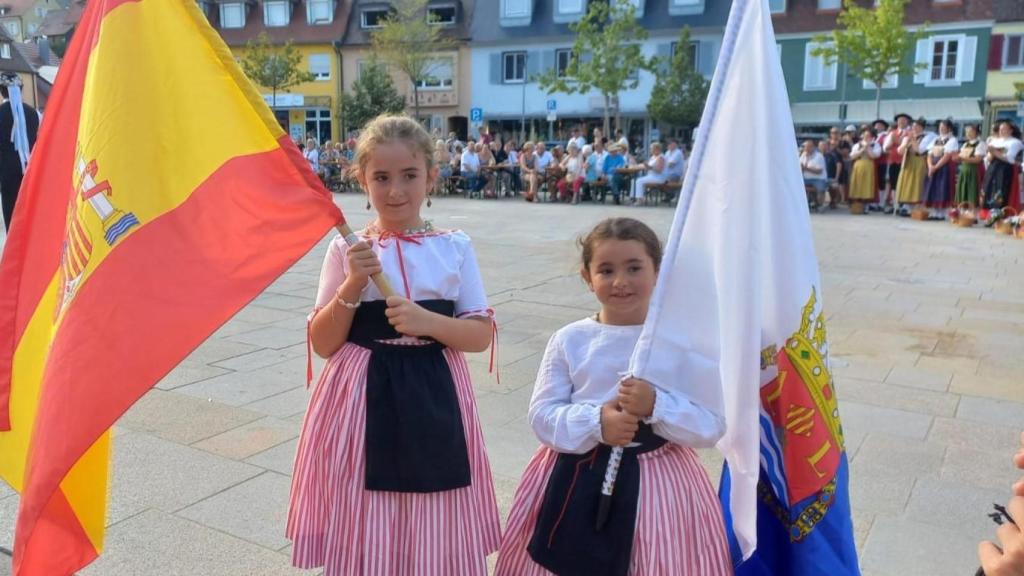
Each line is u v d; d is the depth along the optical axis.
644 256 2.13
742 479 2.09
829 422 2.12
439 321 2.23
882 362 5.62
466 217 15.45
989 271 9.32
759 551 2.23
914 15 31.50
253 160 2.20
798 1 32.94
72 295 2.14
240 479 3.65
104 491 2.34
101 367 2.06
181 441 4.08
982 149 13.91
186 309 2.11
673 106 31.45
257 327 6.50
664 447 2.12
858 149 15.78
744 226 2.04
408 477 2.21
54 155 2.46
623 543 2.05
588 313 7.12
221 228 2.17
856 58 26.64
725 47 2.02
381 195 2.30
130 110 2.16
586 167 18.86
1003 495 3.59
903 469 3.85
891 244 11.52
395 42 35.72
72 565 2.33
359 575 2.24
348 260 2.19
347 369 2.27
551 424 2.12
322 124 40.53
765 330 2.12
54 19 55.72
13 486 2.40
